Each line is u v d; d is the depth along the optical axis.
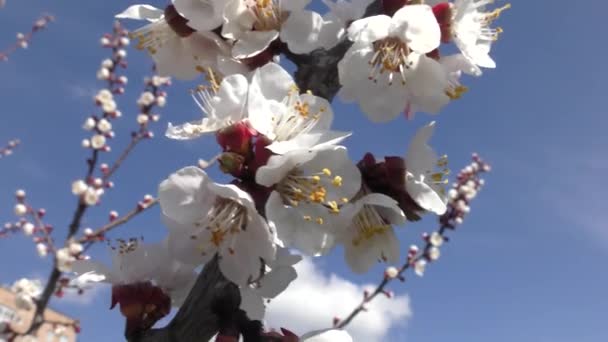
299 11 0.16
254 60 0.16
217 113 0.14
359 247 0.16
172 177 0.14
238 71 0.16
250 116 0.14
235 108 0.14
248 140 0.14
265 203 0.14
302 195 0.14
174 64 0.18
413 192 0.15
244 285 0.14
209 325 0.14
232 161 0.14
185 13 0.16
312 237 0.14
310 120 0.14
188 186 0.14
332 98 0.16
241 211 0.14
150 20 0.18
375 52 0.16
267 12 0.16
